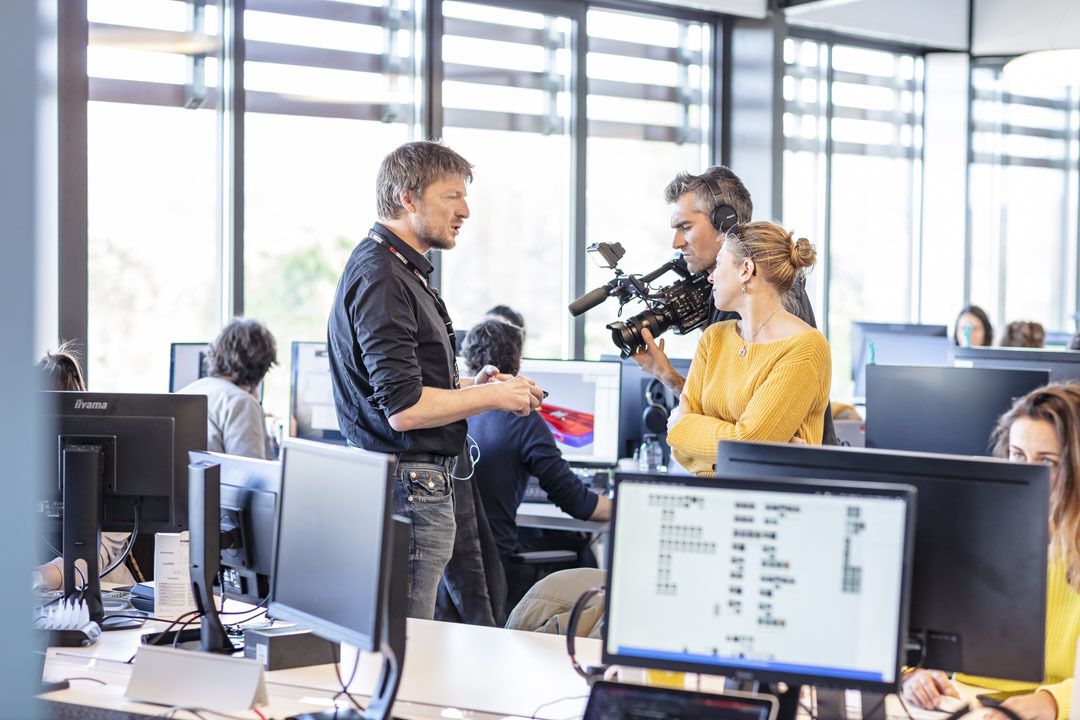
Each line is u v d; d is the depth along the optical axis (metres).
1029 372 3.46
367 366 2.58
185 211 5.01
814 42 7.26
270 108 5.25
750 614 1.63
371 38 5.56
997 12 7.69
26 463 1.58
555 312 6.33
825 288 7.41
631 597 1.66
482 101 5.96
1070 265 8.52
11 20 1.54
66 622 2.32
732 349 2.58
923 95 7.81
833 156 7.39
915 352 5.40
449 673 2.13
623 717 1.66
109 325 4.79
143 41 4.84
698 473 2.59
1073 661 1.91
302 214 5.38
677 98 6.71
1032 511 1.69
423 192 2.67
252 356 3.99
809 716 1.87
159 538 2.47
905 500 1.58
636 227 6.59
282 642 2.14
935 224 7.85
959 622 1.73
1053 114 8.30
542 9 6.11
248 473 2.29
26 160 1.55
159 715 1.86
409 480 2.63
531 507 4.12
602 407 4.30
